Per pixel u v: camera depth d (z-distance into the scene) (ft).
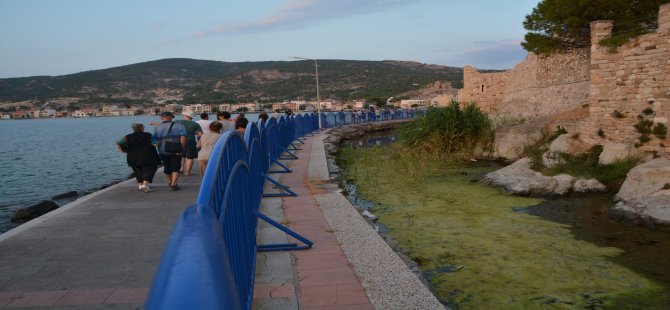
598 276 19.08
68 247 18.70
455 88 548.31
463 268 20.10
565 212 30.27
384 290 14.73
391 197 35.91
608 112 42.45
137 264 16.80
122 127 322.55
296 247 19.12
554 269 19.88
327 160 53.83
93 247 18.72
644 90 39.24
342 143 97.35
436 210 31.17
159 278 3.07
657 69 38.17
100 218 23.44
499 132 59.52
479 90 110.63
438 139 59.06
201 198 8.59
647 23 54.80
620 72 41.27
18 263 16.84
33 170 82.89
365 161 57.88
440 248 22.90
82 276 15.62
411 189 39.11
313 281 15.58
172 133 31.17
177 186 31.35
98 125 385.70
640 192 30.96
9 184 65.77
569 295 17.22
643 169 32.58
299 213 25.61
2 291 14.37
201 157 34.68
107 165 90.38
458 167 52.11
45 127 366.22
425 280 17.71
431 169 49.73
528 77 91.15
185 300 2.55
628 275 19.20
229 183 11.87
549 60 79.25
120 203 27.07
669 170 31.12
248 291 13.67
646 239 24.21
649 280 18.65
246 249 14.29
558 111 71.61
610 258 21.31
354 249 18.92
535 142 54.34
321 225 22.82
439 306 13.61
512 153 55.42
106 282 15.12
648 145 38.70
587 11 58.95
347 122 143.02
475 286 18.13
